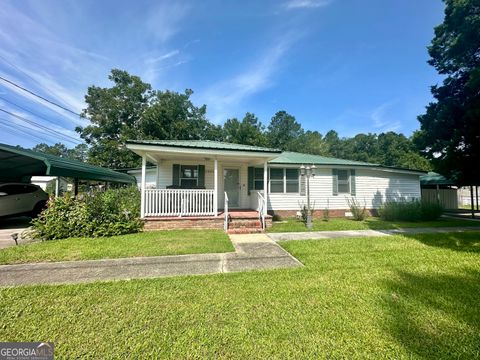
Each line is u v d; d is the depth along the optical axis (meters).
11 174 11.16
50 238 6.65
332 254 5.35
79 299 3.10
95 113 25.48
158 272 4.21
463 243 6.43
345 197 12.62
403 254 5.33
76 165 9.59
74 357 2.02
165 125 27.66
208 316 2.69
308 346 2.16
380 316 2.68
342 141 53.47
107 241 6.33
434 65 10.55
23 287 3.48
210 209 8.69
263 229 8.16
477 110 8.41
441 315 2.70
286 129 44.22
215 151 8.32
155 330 2.41
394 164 42.19
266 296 3.21
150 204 8.22
